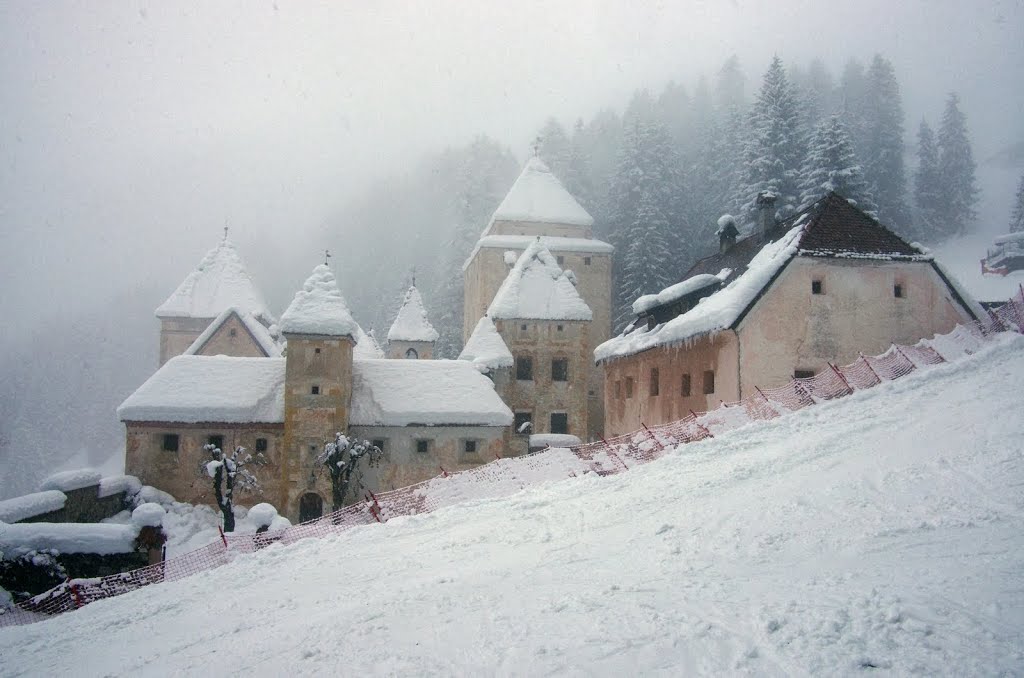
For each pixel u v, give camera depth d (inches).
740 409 832.9
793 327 946.7
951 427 532.1
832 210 1024.2
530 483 865.5
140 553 758.5
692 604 275.0
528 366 1632.6
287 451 1218.6
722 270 1222.3
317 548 518.9
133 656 329.7
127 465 1232.8
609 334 2181.3
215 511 1203.2
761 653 224.7
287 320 1222.9
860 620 239.1
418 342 2290.8
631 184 2465.6
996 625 230.1
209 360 1350.9
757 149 2092.8
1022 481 392.2
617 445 895.1
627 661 229.5
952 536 326.0
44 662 344.5
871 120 3366.1
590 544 404.2
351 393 1293.1
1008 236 2298.2
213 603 411.2
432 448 1286.9
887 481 430.6
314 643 293.1
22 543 728.3
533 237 2234.3
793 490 445.4
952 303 1011.3
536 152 2468.0
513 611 294.7
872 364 844.6
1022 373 666.8
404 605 327.6
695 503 458.6
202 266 2342.5
